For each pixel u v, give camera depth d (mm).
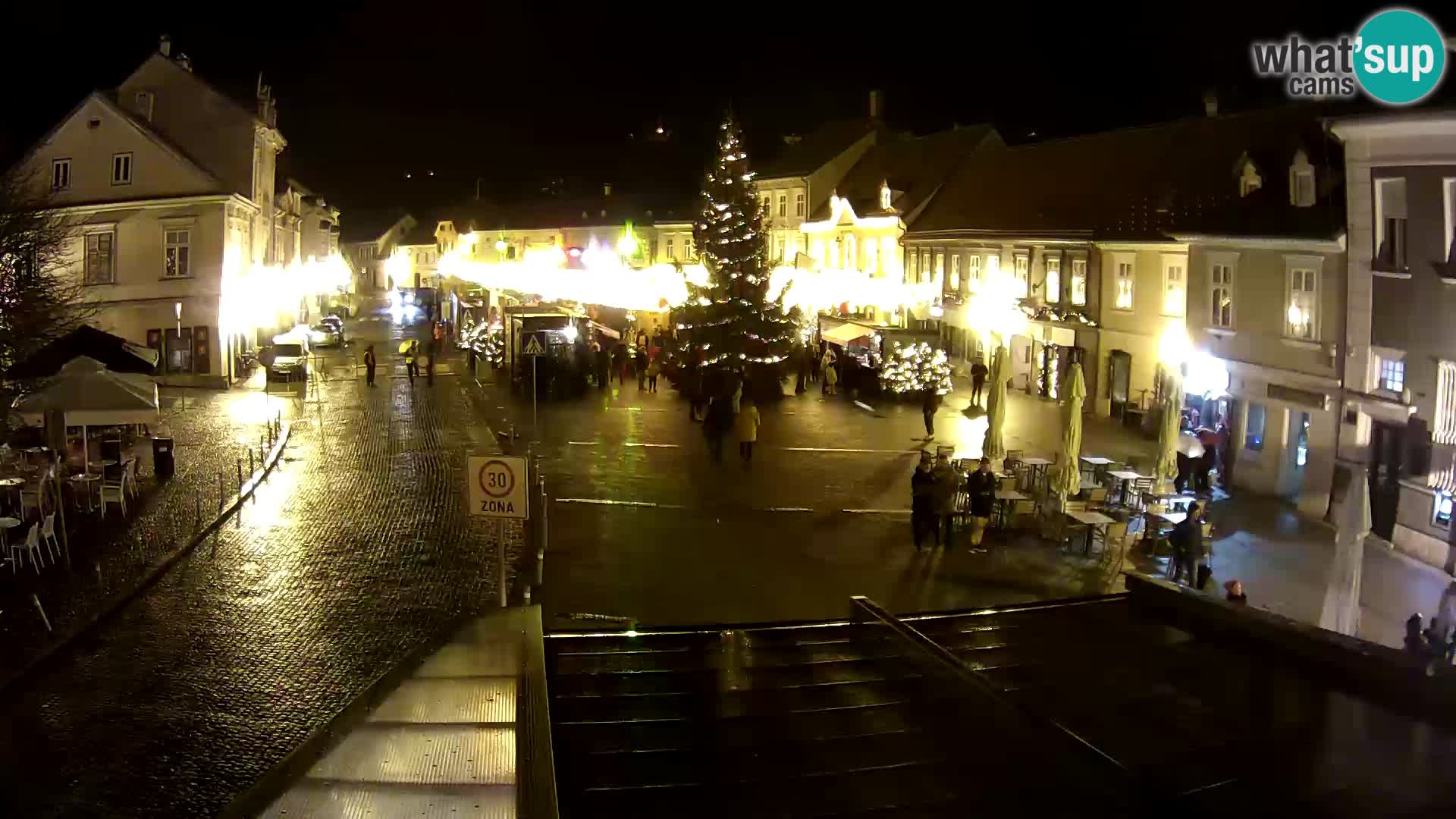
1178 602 11961
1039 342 41594
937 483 18844
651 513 21078
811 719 8703
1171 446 20203
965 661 10328
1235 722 8547
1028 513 20719
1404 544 19344
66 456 20891
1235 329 27094
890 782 7406
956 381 46344
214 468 24891
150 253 41188
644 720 8680
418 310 82938
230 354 42938
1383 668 9234
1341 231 22500
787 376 45312
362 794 7371
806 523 20562
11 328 24266
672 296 49312
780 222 70688
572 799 7148
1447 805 6941
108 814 9234
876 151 66750
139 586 15680
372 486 23406
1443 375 19453
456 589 15914
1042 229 41938
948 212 52781
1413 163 20266
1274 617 10734
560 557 17797
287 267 59469
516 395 39125
